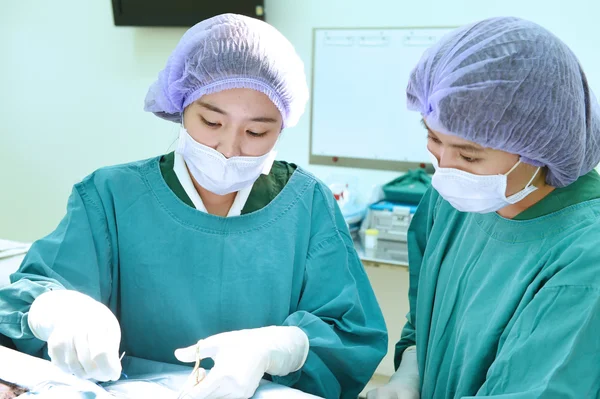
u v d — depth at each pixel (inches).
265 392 34.0
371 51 101.0
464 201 35.9
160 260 40.9
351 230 95.7
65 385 32.4
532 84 31.2
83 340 31.7
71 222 40.5
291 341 37.0
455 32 35.1
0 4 126.6
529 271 33.9
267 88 38.5
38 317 34.4
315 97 106.7
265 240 42.2
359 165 106.4
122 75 119.8
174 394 33.7
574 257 31.2
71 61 123.8
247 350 34.4
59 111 127.9
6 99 132.4
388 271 103.2
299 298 43.3
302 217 43.9
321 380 38.9
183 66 39.5
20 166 135.2
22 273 39.2
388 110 102.1
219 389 32.3
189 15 108.3
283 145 111.4
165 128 119.0
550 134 31.8
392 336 105.0
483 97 31.6
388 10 98.6
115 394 33.3
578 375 28.1
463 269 39.7
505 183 34.0
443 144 34.7
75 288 39.2
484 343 34.2
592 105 34.4
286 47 39.9
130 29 116.6
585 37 88.8
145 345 41.4
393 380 43.8
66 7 121.1
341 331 40.8
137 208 41.8
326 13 102.7
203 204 42.9
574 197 34.9
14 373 33.3
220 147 38.9
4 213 140.3
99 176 42.6
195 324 40.5
